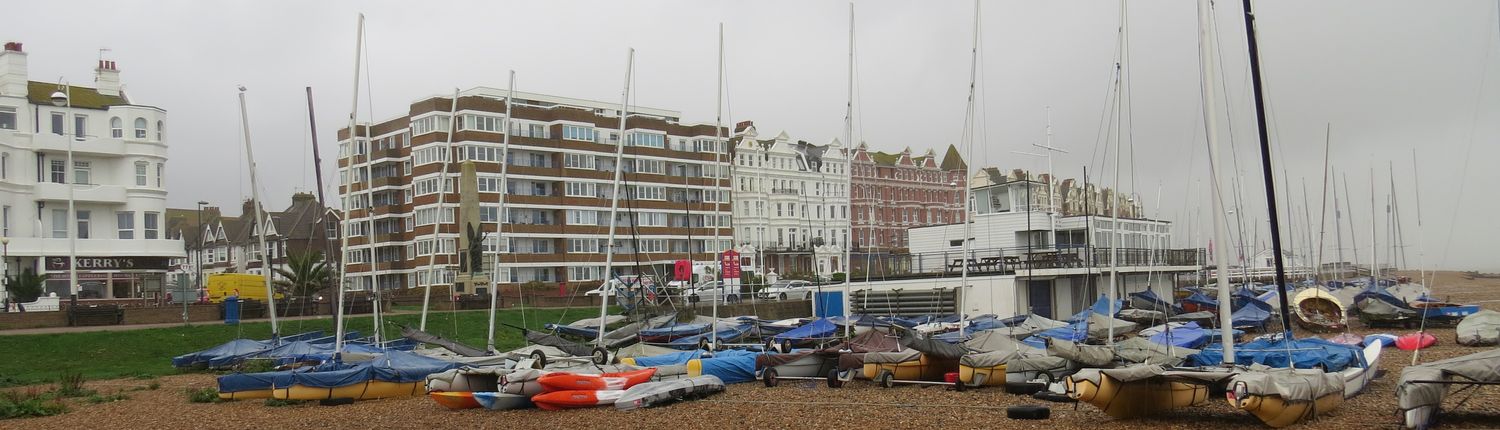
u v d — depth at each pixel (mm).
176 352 51344
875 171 143250
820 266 133250
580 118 108375
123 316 55969
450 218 98000
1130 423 25172
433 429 28953
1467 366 22156
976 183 100188
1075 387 25266
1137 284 74125
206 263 136625
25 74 75188
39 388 39906
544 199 103250
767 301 77812
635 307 60969
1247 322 55469
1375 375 31000
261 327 57125
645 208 112062
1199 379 24219
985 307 66375
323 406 33656
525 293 85250
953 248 76250
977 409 28234
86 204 75188
